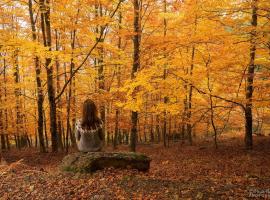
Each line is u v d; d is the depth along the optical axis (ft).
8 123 79.87
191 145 69.56
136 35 47.78
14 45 44.42
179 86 44.93
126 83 42.01
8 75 77.87
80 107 62.95
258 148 52.16
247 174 32.17
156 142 89.56
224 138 82.28
